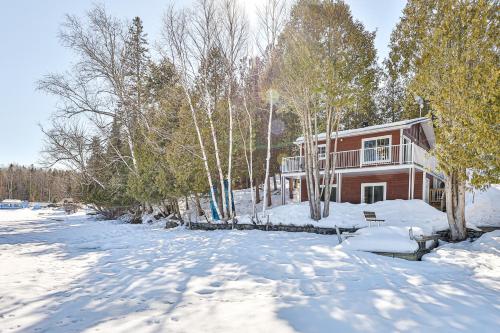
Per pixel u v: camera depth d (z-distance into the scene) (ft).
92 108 89.20
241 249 37.96
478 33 35.63
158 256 36.11
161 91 85.51
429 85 39.42
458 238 40.63
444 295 19.20
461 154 35.32
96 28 86.28
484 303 17.53
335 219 54.44
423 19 41.45
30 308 18.37
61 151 90.74
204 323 15.42
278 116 108.68
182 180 67.67
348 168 72.95
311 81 52.90
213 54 66.90
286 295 20.24
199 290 21.93
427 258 30.60
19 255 38.70
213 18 63.62
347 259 30.96
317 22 52.70
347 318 15.58
